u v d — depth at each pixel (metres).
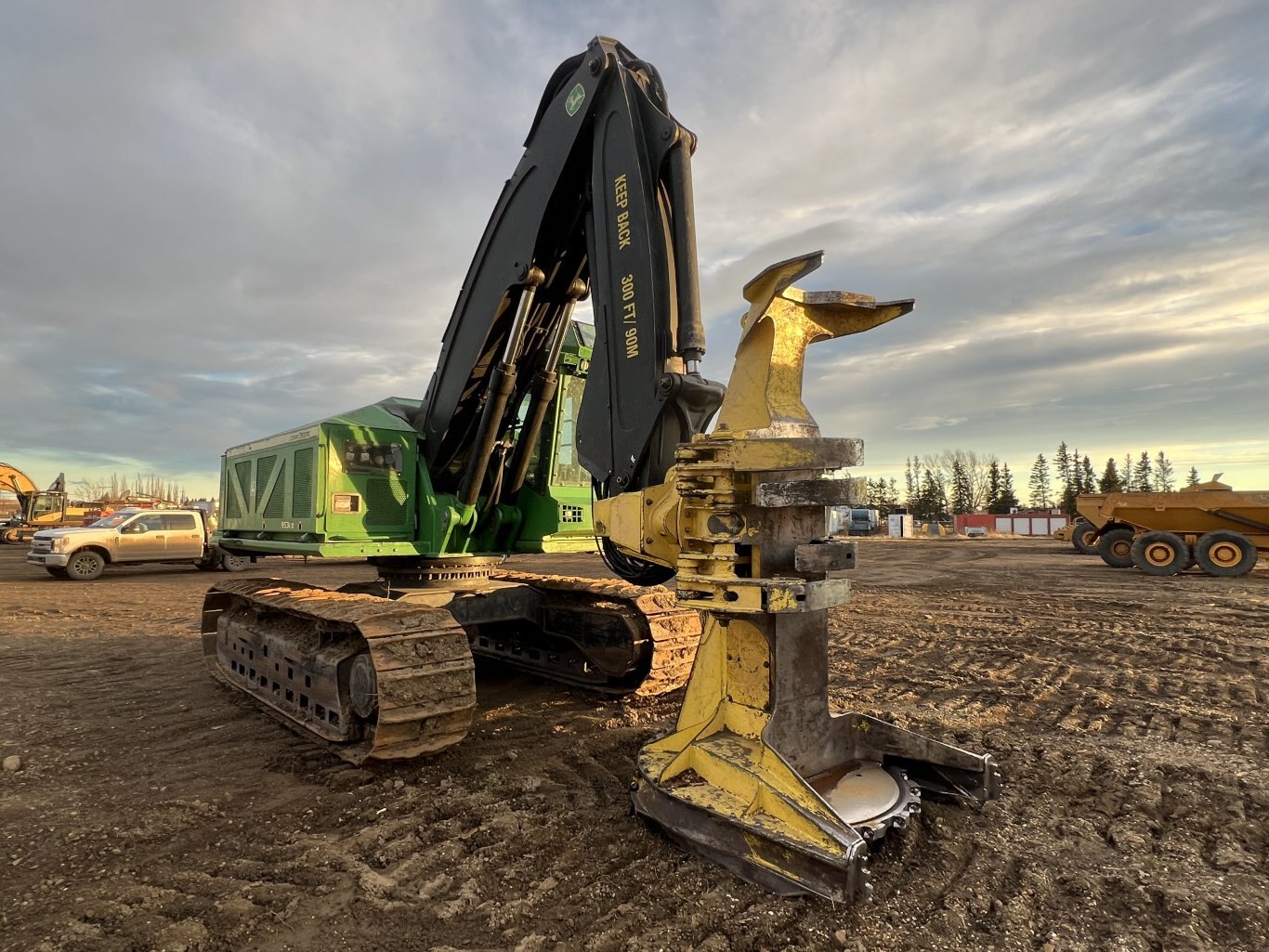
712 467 3.21
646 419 3.86
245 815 3.73
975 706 5.79
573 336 6.25
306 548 5.53
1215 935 2.65
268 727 5.28
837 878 2.62
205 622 7.05
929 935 2.61
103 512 36.16
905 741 3.59
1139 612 10.73
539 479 6.07
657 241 3.91
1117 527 18.64
